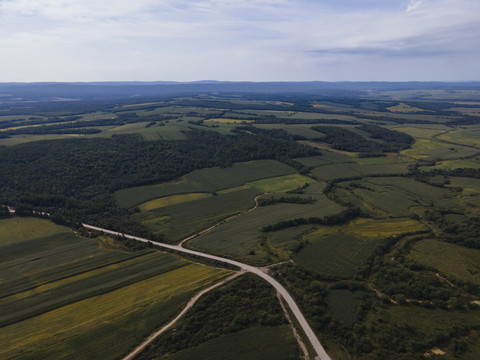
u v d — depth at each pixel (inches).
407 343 3614.7
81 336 3754.9
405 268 5039.4
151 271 5054.1
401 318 4025.6
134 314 4099.4
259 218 6781.5
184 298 4387.3
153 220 6865.2
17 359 3435.0
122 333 3794.3
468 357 3425.2
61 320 4042.8
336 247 5659.5
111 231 6535.4
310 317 4042.8
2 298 4517.7
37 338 3740.2
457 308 4153.5
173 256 5506.9
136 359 3447.3
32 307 4288.9
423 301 4325.8
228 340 3688.5
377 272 4945.9
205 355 3484.3
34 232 6446.9
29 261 5438.0
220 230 6368.1
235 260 5349.4
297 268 5059.1
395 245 5743.1
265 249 5649.6
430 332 3782.0
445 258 5334.6
